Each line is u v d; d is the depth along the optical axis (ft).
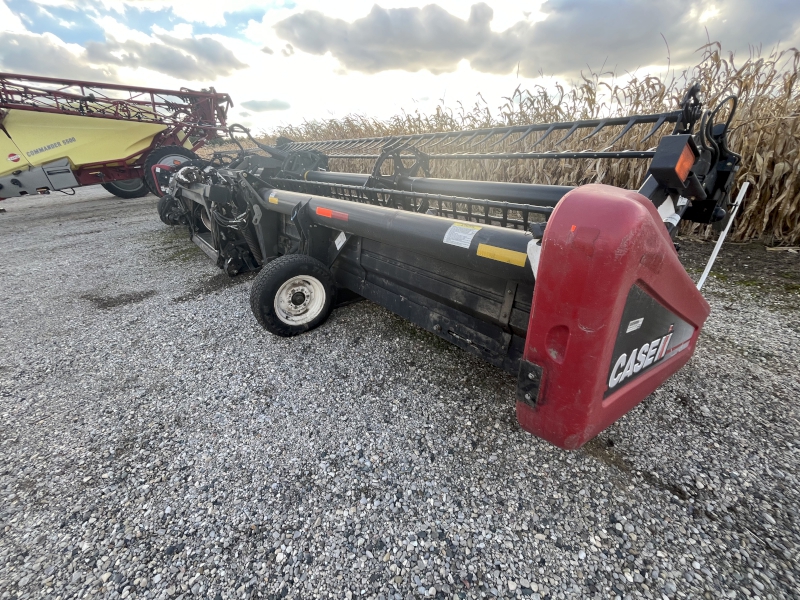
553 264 3.21
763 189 11.62
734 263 10.73
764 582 3.64
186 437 6.05
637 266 3.11
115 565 4.19
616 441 5.33
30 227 24.81
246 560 4.17
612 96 13.64
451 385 6.81
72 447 5.98
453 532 4.32
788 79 11.04
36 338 9.75
